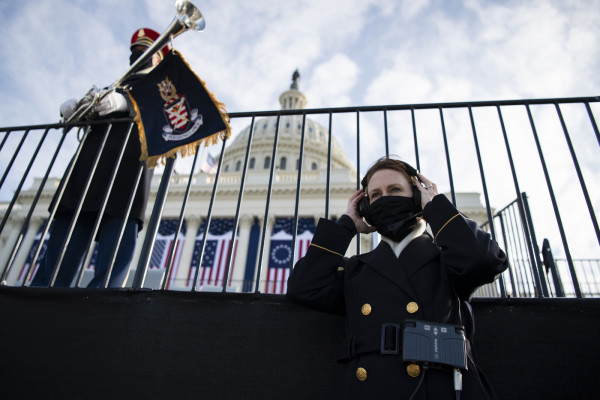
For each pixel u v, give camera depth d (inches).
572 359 77.4
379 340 61.7
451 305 65.9
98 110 148.8
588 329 78.9
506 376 77.7
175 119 135.3
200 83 137.4
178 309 94.7
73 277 144.0
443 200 71.4
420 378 56.2
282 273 1045.8
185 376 87.2
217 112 130.7
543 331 80.3
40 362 93.7
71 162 128.5
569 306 81.4
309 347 86.4
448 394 55.5
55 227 148.3
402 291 66.1
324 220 79.7
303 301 74.3
